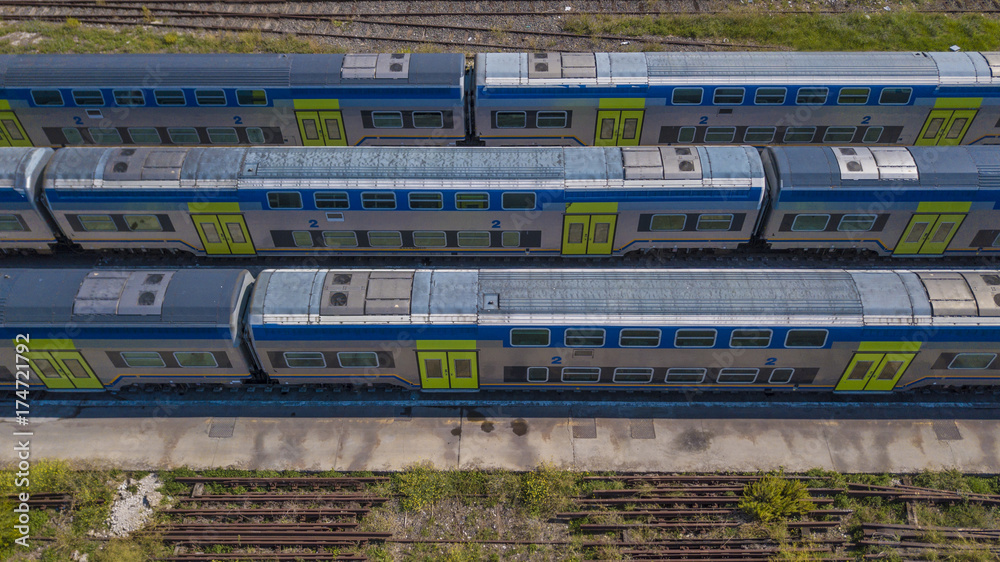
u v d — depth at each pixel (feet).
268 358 59.47
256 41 100.99
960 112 81.30
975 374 60.29
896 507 56.08
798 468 59.00
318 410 63.31
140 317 56.90
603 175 68.64
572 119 81.82
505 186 68.44
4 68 80.33
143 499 56.65
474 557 53.36
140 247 75.25
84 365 59.98
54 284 58.44
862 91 79.30
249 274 61.93
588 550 53.78
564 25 104.17
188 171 69.41
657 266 76.74
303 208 70.44
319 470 58.95
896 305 56.70
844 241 73.72
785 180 68.64
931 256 75.31
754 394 64.44
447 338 57.57
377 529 54.90
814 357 58.90
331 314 57.11
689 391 64.69
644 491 56.59
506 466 59.26
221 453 60.03
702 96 79.56
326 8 106.32
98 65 80.33
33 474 56.75
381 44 101.04
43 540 54.19
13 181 68.85
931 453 59.77
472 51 100.27
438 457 59.88
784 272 59.67
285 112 81.56
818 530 54.90
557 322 56.80
